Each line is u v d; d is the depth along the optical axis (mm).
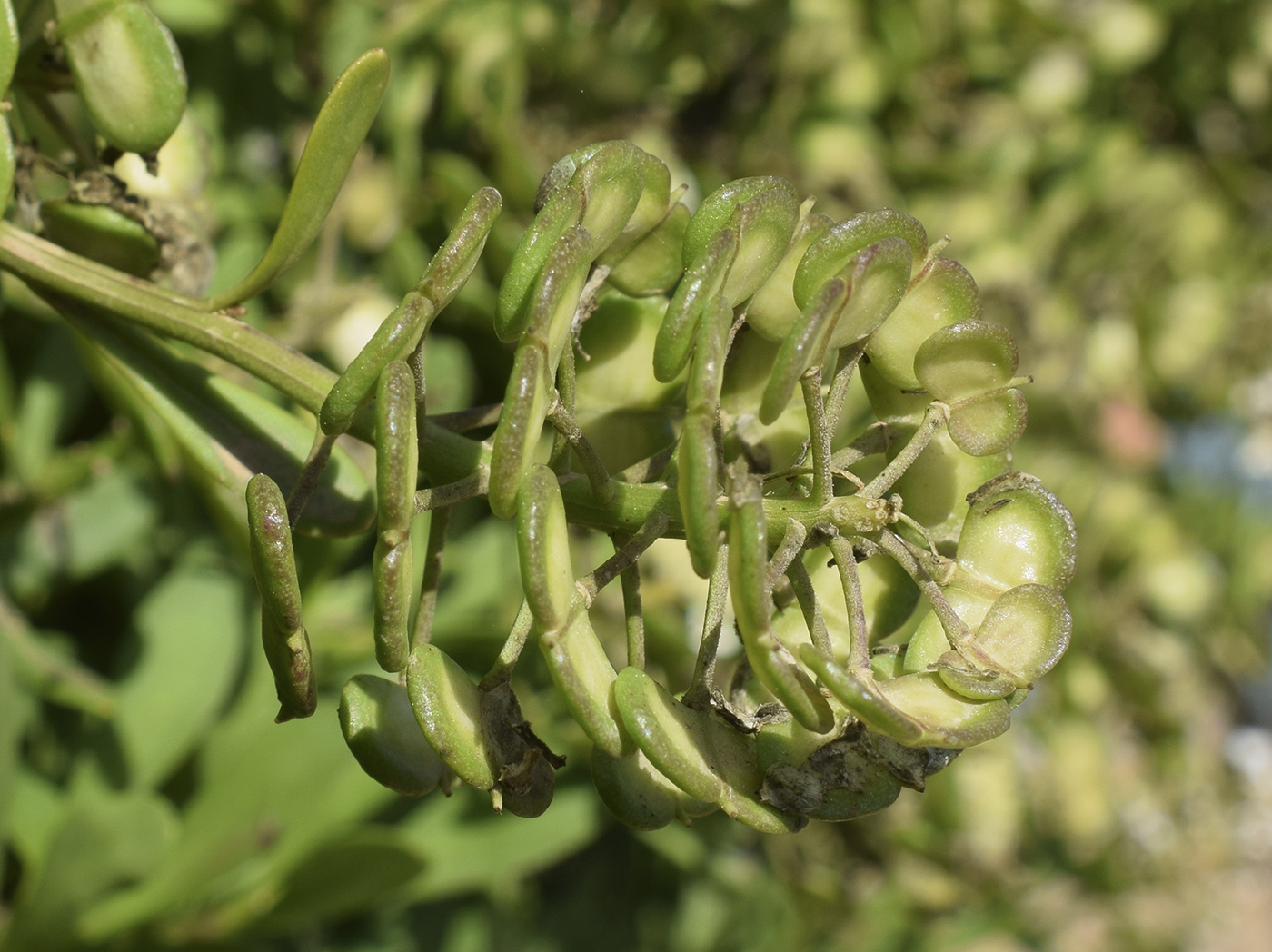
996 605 92
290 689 90
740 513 83
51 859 133
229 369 156
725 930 232
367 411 101
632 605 95
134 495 164
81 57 107
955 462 102
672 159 210
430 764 93
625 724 86
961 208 250
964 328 95
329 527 108
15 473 151
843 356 96
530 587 84
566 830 180
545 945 234
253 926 150
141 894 146
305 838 154
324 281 170
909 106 251
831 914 250
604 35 206
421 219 190
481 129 196
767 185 93
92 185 111
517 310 89
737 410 105
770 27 228
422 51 188
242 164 187
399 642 86
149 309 103
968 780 252
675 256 104
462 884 175
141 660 156
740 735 93
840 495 104
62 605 181
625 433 109
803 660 84
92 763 152
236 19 183
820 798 90
